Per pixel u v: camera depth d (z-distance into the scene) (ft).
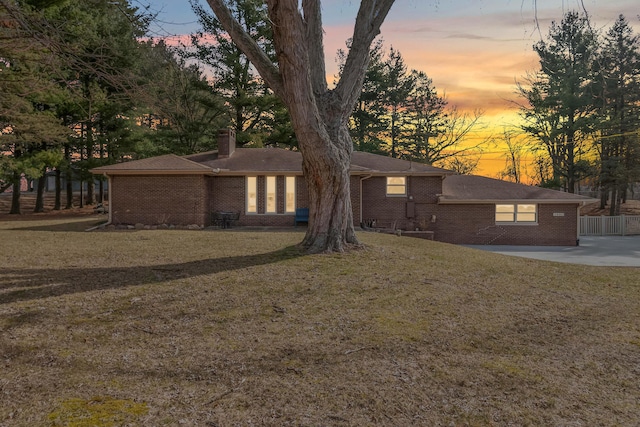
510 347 17.94
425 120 152.97
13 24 26.48
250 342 17.28
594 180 140.87
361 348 16.93
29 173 86.17
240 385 13.57
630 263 52.26
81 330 18.07
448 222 78.95
